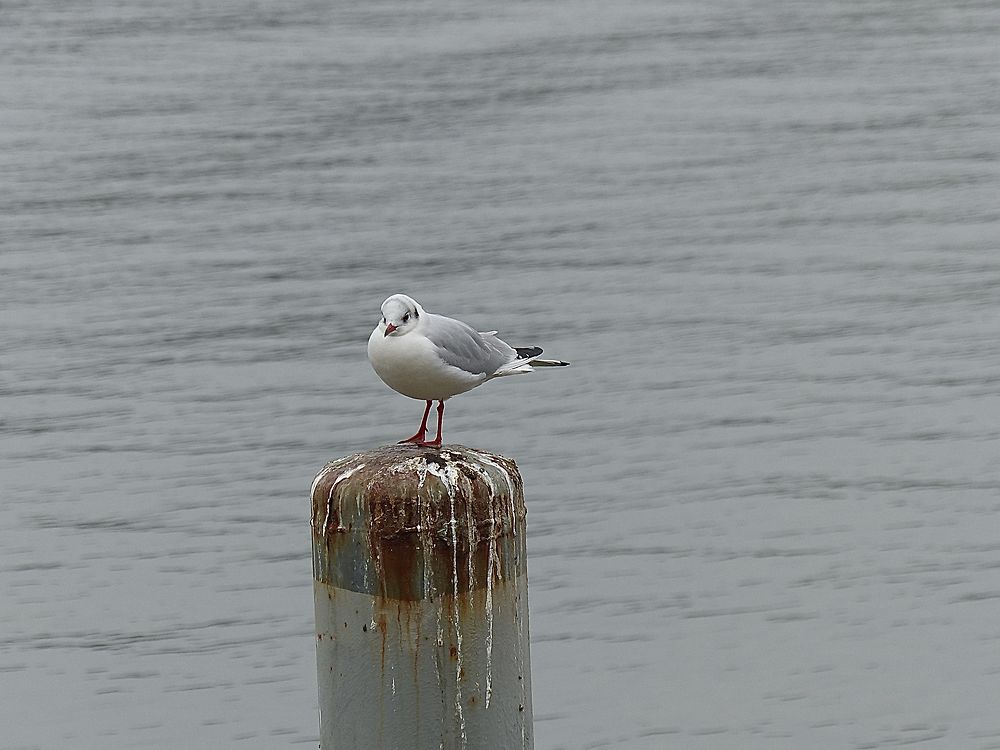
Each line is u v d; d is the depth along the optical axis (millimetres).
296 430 19141
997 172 30125
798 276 24719
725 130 33625
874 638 14391
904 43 41250
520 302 23891
